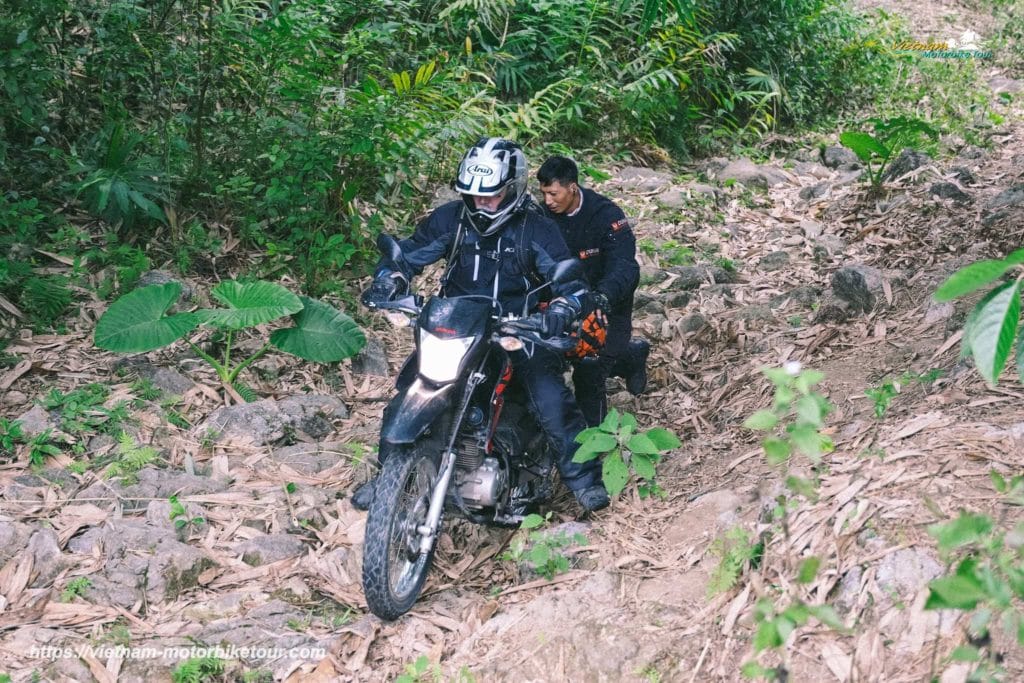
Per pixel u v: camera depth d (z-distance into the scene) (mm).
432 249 4035
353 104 7043
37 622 3520
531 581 3773
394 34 8570
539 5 9398
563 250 3951
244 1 7387
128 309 4930
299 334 5082
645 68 9477
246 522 4160
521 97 9641
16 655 3324
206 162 6844
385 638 3561
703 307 6473
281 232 6738
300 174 6414
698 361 5777
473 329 3611
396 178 7531
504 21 9633
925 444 3664
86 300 5668
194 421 4949
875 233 7301
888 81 12000
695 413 5125
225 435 4801
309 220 6520
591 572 3705
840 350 5176
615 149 9508
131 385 5047
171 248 6293
